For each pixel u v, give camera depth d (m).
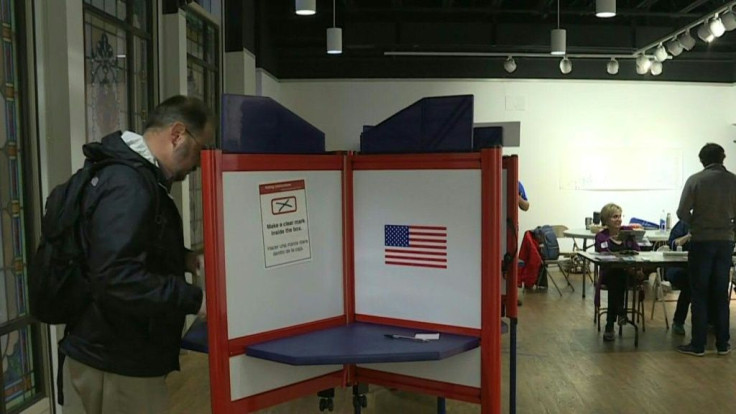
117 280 1.46
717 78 8.62
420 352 1.61
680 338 5.09
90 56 3.62
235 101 1.64
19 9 2.91
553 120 8.59
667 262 4.82
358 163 1.90
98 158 1.60
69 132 3.14
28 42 2.96
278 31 7.95
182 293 1.55
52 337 3.10
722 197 4.37
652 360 4.48
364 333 1.81
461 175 1.74
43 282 1.57
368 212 1.90
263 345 1.69
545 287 7.38
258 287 1.70
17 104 2.92
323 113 8.60
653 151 8.62
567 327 5.48
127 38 4.14
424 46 7.86
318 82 8.58
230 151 1.63
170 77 4.69
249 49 6.61
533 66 8.54
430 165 1.78
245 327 1.67
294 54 8.41
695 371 4.22
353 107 8.59
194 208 5.20
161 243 1.61
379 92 8.58
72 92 3.16
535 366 4.35
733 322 5.56
